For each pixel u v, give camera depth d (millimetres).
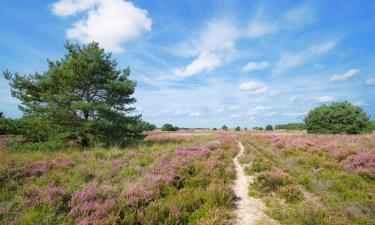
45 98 16812
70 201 5551
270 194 7484
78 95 17625
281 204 6617
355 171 9719
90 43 19859
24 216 4648
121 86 19031
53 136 16203
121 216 5137
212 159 12648
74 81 17172
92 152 13312
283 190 7332
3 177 7215
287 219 5598
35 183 7160
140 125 22312
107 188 6508
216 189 7094
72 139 17625
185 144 22016
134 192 6164
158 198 6383
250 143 27219
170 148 16781
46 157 11211
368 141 19312
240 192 7895
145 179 7598
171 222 5066
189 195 6641
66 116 16422
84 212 4930
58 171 8609
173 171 9062
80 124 17016
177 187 7797
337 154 12680
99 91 19250
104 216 4910
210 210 5676
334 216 5496
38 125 16328
